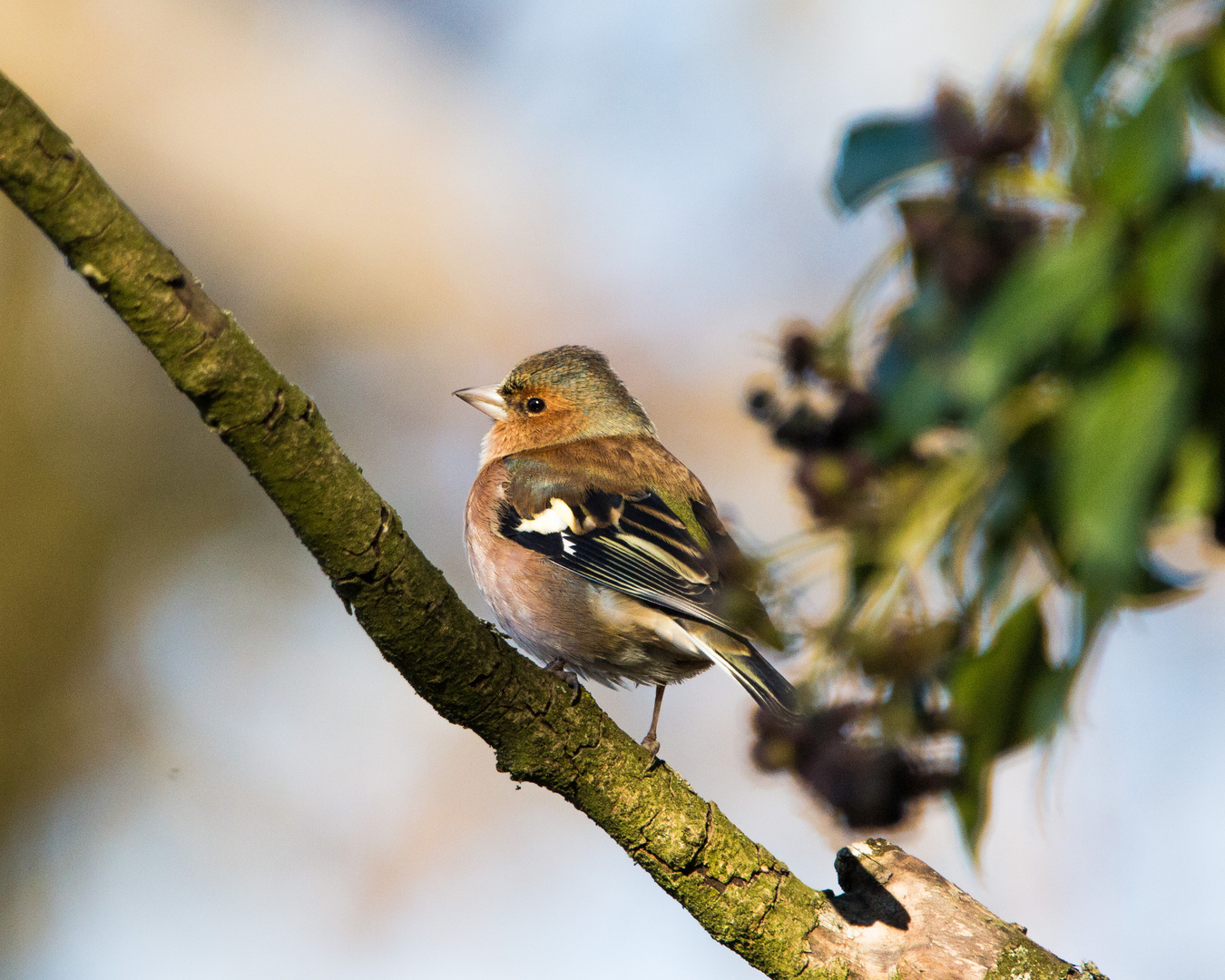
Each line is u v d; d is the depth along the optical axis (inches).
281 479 218.4
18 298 730.2
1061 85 211.0
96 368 746.2
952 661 240.5
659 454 412.5
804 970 269.1
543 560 376.8
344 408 700.7
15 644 700.7
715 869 269.1
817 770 249.4
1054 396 229.0
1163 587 231.6
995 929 272.2
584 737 261.7
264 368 211.3
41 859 681.6
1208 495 210.8
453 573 675.4
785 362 264.2
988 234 229.8
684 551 365.7
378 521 229.6
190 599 733.9
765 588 256.2
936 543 240.2
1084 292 203.6
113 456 740.0
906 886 280.1
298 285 708.0
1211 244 195.8
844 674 246.8
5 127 178.9
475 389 451.5
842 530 255.9
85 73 700.7
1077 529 196.7
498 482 399.5
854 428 255.8
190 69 720.3
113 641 721.0
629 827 266.5
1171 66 204.2
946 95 235.5
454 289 708.7
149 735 702.5
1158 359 199.8
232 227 711.1
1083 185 217.3
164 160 709.9
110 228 190.1
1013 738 232.7
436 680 248.5
